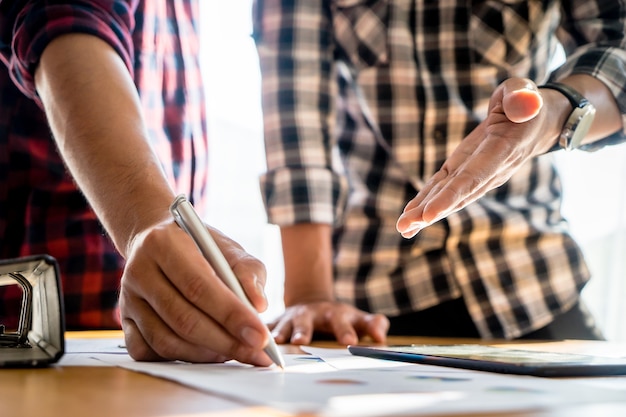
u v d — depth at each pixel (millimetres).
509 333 1146
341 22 1195
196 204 1196
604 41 1039
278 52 1176
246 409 324
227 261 569
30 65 768
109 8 783
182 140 1149
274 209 1137
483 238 1149
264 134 1188
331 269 1154
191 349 545
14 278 521
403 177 1175
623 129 967
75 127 682
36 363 493
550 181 1193
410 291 1167
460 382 420
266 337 514
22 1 802
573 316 1169
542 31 1163
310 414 303
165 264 544
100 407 334
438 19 1155
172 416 309
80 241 1043
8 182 1026
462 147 724
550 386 405
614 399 354
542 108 731
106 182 647
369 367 521
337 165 1269
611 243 2129
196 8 1232
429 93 1149
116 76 714
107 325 1056
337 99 1260
